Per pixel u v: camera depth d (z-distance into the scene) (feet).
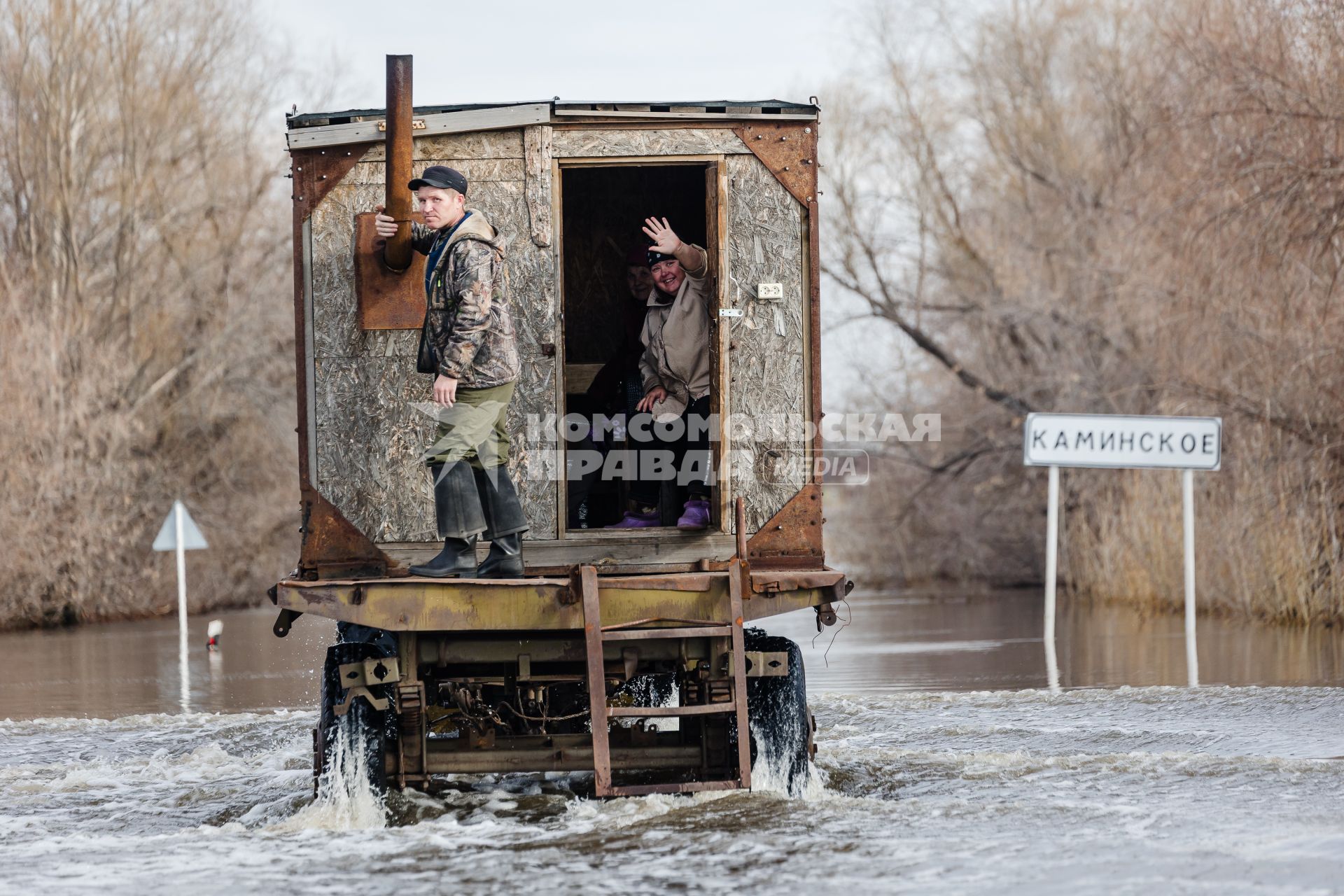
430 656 74.54
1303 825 73.61
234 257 323.37
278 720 127.65
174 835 76.23
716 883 62.49
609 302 116.37
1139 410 239.91
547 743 77.10
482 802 83.41
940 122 314.55
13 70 304.30
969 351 311.47
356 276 80.28
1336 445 185.47
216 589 315.58
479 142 82.28
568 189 115.65
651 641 75.25
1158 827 73.46
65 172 303.48
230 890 63.16
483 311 74.38
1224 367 204.74
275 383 328.29
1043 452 171.12
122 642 229.04
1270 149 190.29
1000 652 169.99
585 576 71.77
